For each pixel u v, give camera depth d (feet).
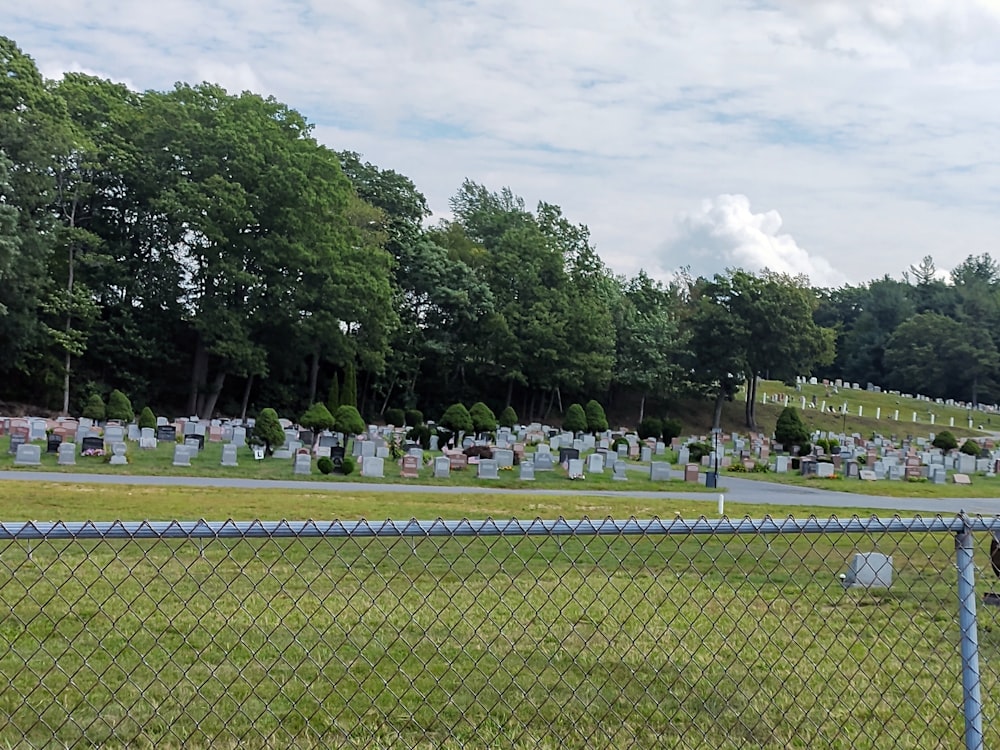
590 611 32.48
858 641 29.43
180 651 26.18
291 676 23.84
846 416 294.87
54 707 21.72
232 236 186.09
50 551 38.96
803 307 257.96
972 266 495.00
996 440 268.82
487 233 286.87
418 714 22.02
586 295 251.60
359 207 226.38
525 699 23.20
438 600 33.09
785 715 22.93
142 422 134.92
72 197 178.91
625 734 21.40
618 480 115.96
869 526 17.49
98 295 191.72
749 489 114.83
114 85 206.80
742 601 35.29
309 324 191.72
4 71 163.32
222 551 41.93
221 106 197.36
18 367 176.55
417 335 230.89
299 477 102.63
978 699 17.33
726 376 258.78
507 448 139.54
